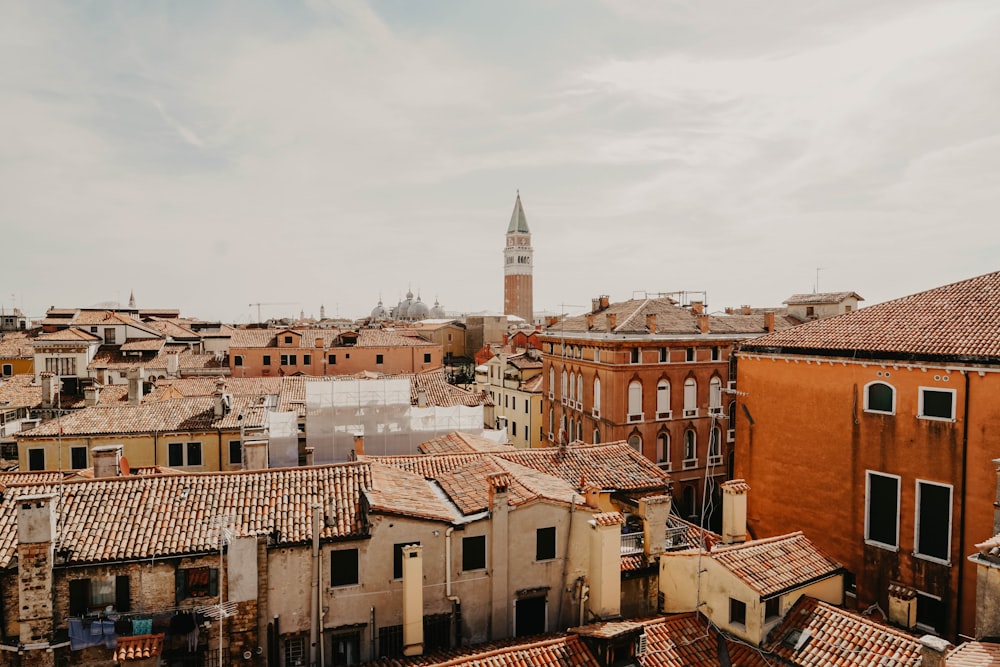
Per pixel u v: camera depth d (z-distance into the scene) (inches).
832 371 1100.5
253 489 796.6
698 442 1962.4
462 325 4530.0
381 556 741.3
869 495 1042.7
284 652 716.7
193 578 693.3
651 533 852.0
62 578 655.1
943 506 944.3
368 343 3129.9
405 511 746.2
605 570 784.9
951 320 1014.4
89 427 1477.6
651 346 1875.0
